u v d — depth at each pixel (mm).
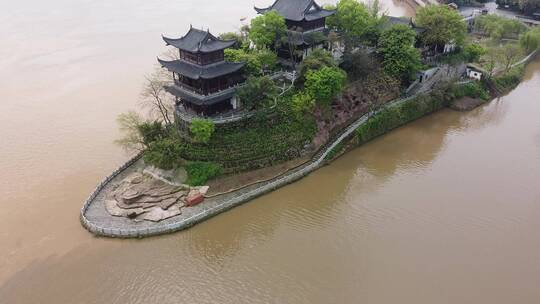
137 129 84938
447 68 121125
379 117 99750
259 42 96438
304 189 82500
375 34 110250
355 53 102000
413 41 108188
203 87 81062
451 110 114625
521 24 155375
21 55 145125
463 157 93188
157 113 103188
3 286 61750
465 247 69312
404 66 104375
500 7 185125
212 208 74562
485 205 78500
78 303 59250
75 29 172625
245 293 61125
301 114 89625
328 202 79375
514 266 66000
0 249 67688
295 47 100750
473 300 60344
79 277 63062
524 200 79875
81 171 86438
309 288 62094
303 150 88562
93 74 130625
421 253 68188
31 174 85500
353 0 110500
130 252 67312
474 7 182875
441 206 78188
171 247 68562
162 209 74250
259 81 83438
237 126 83938
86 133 99500
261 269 65250
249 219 75000
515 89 129625
